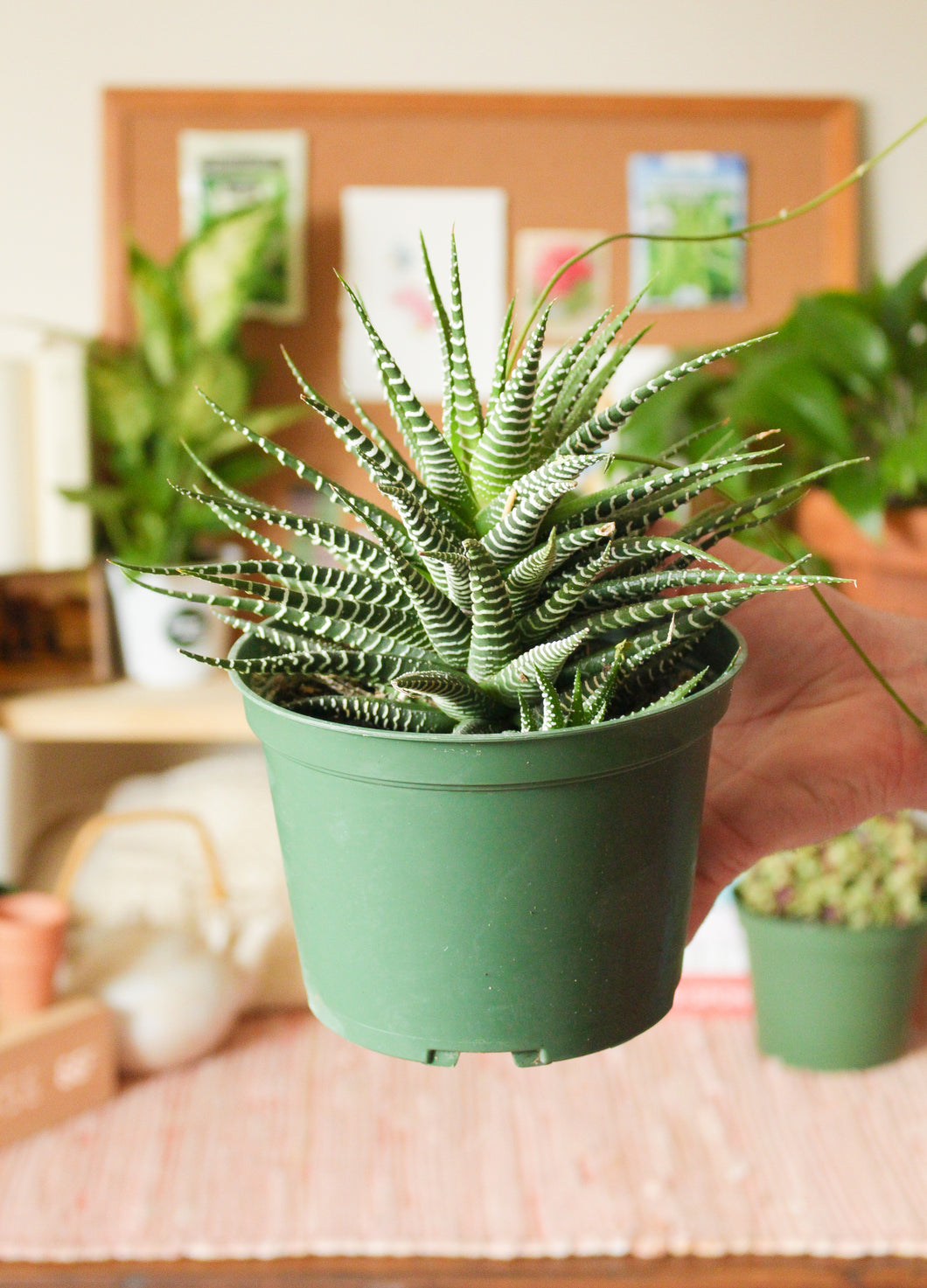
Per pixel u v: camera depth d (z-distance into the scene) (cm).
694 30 143
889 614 82
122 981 133
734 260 144
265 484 146
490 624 49
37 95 142
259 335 145
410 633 54
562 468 44
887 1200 121
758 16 142
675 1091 131
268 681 58
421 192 143
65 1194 121
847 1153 125
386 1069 135
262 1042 138
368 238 144
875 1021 132
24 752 150
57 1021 128
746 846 77
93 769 153
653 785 52
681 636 53
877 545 125
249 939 138
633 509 54
